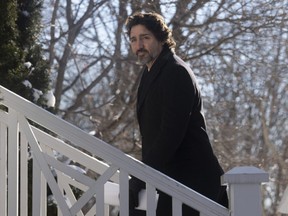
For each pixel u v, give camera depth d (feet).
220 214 12.06
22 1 18.44
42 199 14.48
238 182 11.94
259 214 11.96
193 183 13.39
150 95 13.69
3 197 13.37
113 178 15.11
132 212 13.52
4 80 16.81
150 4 36.50
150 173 12.21
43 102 18.34
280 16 36.50
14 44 17.01
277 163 41.34
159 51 13.93
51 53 38.93
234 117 40.57
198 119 13.70
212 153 13.67
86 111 40.24
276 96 42.27
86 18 40.78
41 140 14.65
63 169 12.80
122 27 40.27
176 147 13.24
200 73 38.22
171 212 13.19
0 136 13.34
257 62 38.37
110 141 37.27
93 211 16.06
